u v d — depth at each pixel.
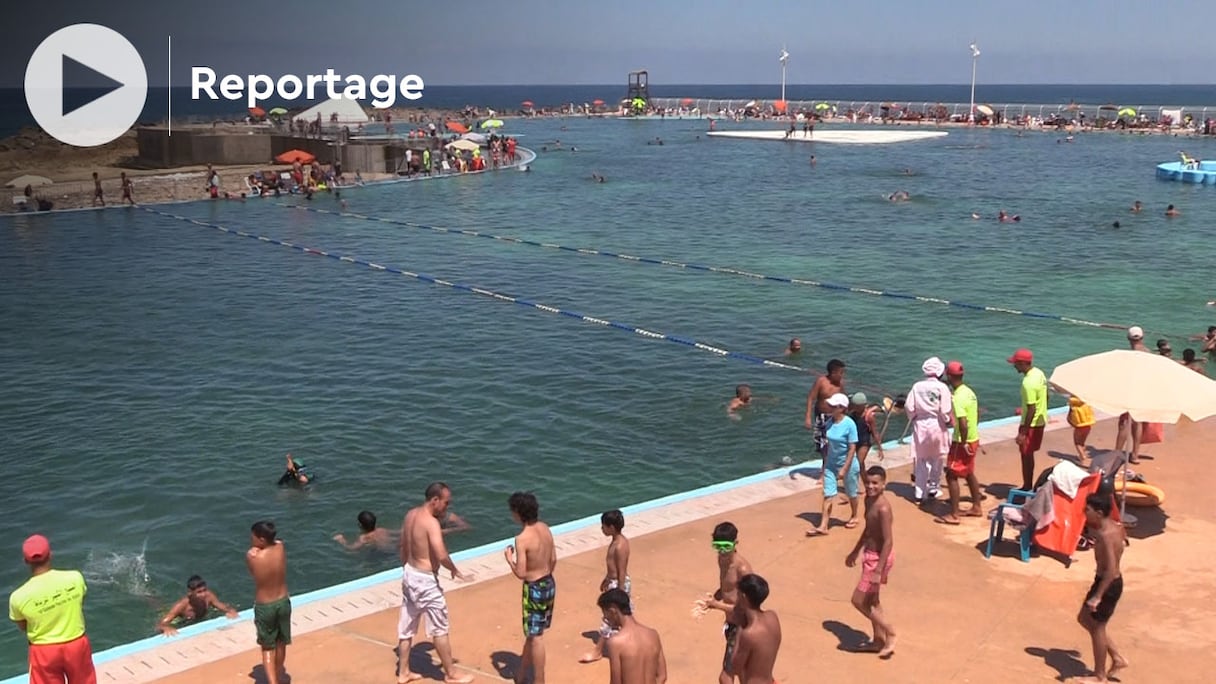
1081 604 11.13
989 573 11.87
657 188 63.44
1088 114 137.12
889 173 71.19
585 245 43.09
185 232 47.44
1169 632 10.52
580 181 67.56
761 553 12.55
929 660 10.10
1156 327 28.34
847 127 124.06
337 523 16.28
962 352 25.98
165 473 18.28
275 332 28.70
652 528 13.37
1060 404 21.91
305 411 21.67
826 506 13.02
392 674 10.08
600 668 10.08
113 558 15.15
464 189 63.12
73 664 8.87
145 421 21.12
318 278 36.62
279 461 18.83
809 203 55.91
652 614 11.09
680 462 18.81
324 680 9.98
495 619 11.12
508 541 13.30
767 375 24.12
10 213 53.03
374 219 51.16
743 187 63.66
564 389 23.11
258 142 75.31
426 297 33.28
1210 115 116.69
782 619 10.93
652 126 131.38
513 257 40.44
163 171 71.44
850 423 12.81
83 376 24.52
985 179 66.75
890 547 9.99
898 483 14.63
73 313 31.20
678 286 34.50
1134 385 11.69
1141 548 12.35
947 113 127.62
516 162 78.81
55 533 16.00
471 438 20.00
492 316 30.47
